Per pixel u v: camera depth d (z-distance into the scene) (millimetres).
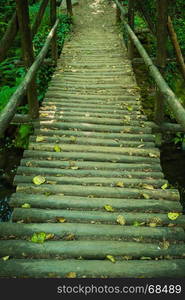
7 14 8641
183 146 5648
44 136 4148
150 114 6020
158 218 2779
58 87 5516
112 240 2557
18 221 2727
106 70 6211
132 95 5297
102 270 2252
